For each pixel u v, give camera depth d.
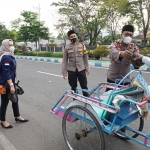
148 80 7.83
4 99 3.88
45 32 29.70
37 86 7.47
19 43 31.02
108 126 2.63
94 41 31.72
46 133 3.74
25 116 4.56
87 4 26.64
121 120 2.61
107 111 2.66
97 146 3.16
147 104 2.52
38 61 18.80
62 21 25.56
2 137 3.61
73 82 4.67
